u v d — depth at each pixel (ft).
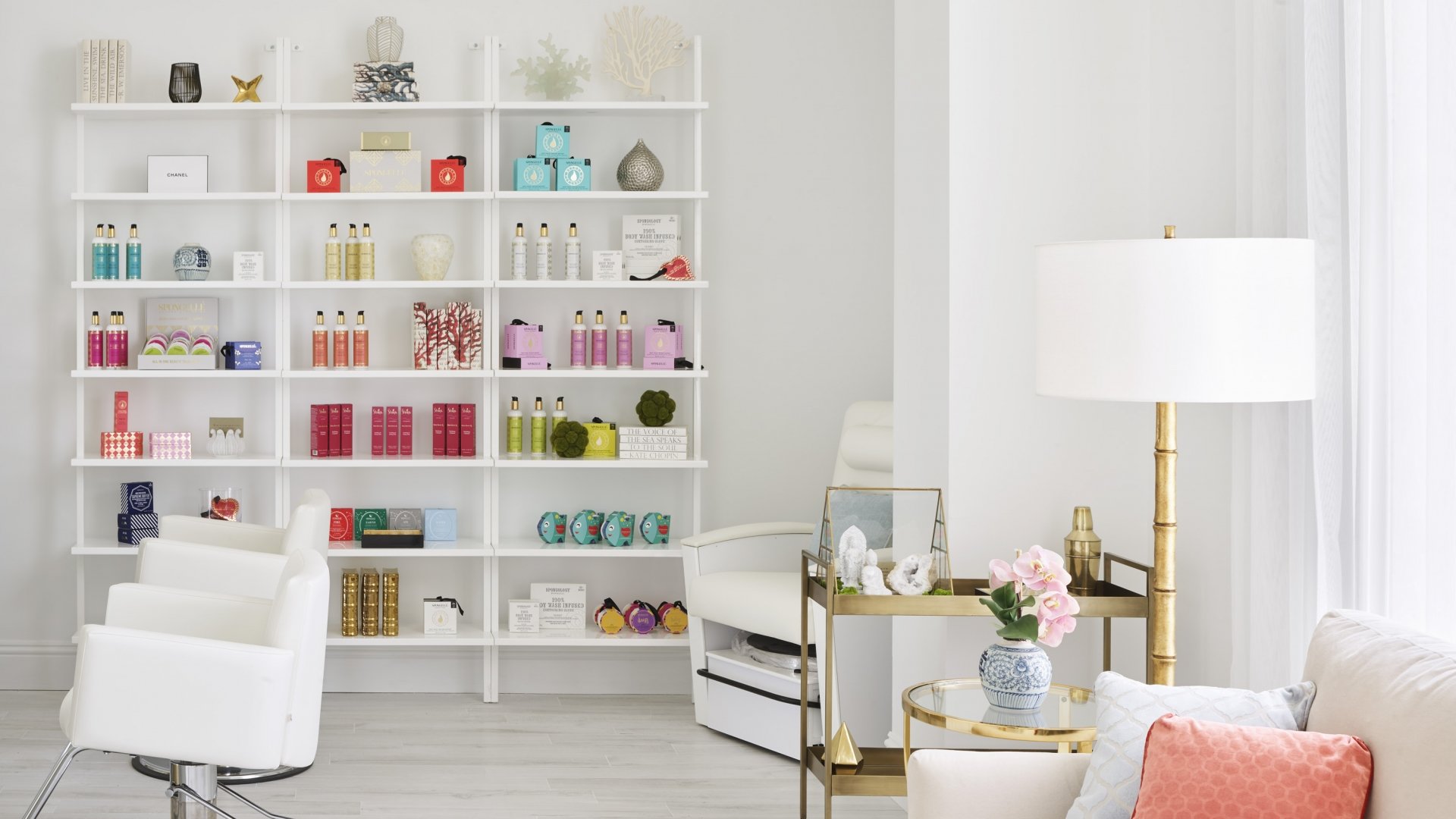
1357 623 6.09
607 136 15.37
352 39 15.21
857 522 9.52
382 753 12.60
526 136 15.31
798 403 15.60
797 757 12.45
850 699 12.26
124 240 15.15
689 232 15.44
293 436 15.29
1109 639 9.31
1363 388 7.04
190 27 15.14
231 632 9.69
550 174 14.74
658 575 15.64
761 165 15.51
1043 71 10.17
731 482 15.58
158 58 15.11
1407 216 6.64
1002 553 10.16
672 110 14.76
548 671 15.31
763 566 14.02
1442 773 4.84
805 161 15.52
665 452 14.76
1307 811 5.24
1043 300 7.68
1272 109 7.94
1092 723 7.44
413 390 15.37
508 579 15.46
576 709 14.51
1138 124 10.18
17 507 15.15
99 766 11.85
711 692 13.44
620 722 13.94
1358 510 7.13
